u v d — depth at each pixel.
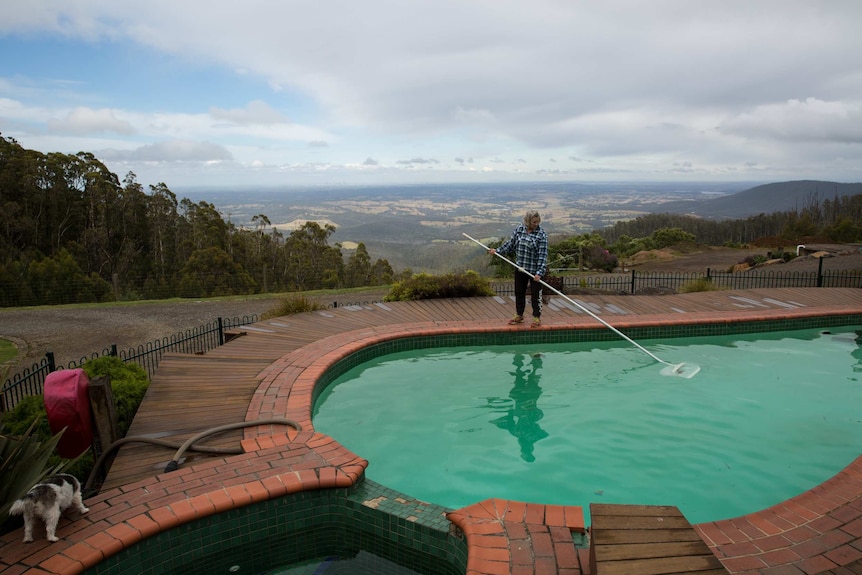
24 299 16.20
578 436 4.49
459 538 2.70
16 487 2.57
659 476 3.83
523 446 4.31
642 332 7.37
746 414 4.89
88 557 2.39
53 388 3.27
